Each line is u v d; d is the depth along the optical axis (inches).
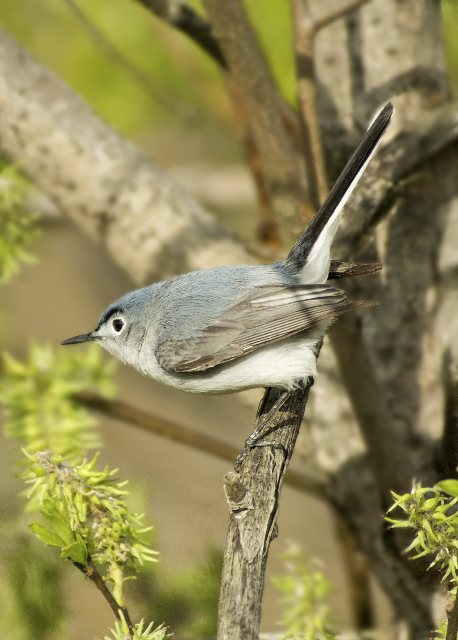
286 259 106.8
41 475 104.5
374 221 107.4
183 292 106.8
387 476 107.3
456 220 107.8
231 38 107.0
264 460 105.8
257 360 106.4
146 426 107.0
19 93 108.3
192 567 106.3
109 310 107.2
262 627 107.0
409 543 107.3
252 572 104.4
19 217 107.3
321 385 108.0
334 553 108.2
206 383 106.7
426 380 107.8
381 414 107.0
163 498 106.7
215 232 108.4
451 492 104.2
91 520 104.6
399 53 107.8
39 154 108.3
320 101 108.0
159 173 108.6
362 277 108.0
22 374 106.0
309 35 107.1
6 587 106.0
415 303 107.9
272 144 107.3
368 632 107.0
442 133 107.2
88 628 106.0
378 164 107.3
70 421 105.9
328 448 107.9
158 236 108.3
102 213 108.3
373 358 108.0
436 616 107.1
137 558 104.5
